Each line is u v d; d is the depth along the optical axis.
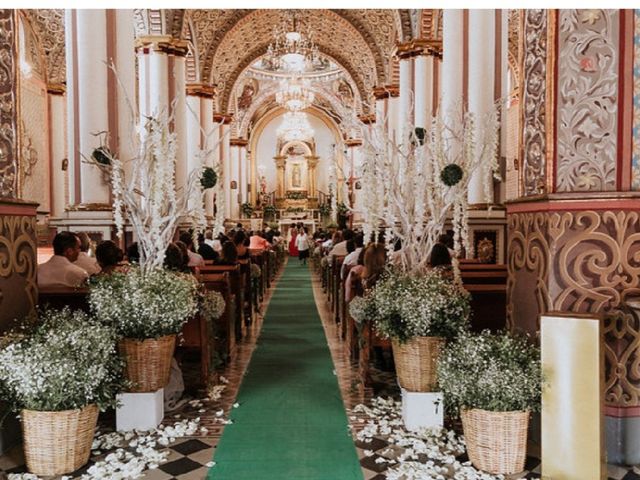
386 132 4.59
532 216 3.82
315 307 10.00
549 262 3.59
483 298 4.92
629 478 3.31
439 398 3.95
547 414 3.18
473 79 8.55
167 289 4.08
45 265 4.95
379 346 5.18
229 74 21.55
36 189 16.59
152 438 3.86
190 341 5.00
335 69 26.50
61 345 3.34
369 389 5.02
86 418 3.38
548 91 3.67
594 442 3.05
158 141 4.31
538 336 3.73
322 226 30.28
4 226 3.82
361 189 4.62
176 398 4.70
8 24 3.91
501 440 3.25
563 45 3.60
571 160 3.59
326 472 3.39
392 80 17.39
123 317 3.92
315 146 32.69
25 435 3.30
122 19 7.88
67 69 7.93
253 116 31.16
